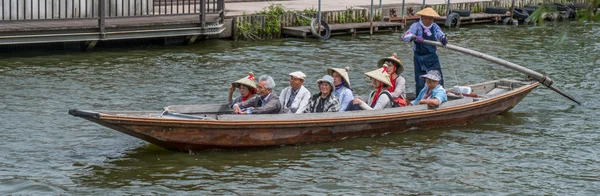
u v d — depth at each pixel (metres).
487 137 19.72
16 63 28.17
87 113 15.72
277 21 37.41
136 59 30.20
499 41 38.91
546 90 26.14
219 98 23.84
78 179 15.73
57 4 31.94
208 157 17.22
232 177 16.06
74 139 18.58
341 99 18.91
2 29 28.25
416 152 18.17
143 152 17.58
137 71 27.75
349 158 17.55
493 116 21.72
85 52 31.16
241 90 18.77
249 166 16.77
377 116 18.70
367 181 16.06
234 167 16.67
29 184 15.31
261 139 17.55
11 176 15.76
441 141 19.16
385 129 19.19
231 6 41.72
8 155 17.12
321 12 39.62
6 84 24.50
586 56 34.41
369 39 38.31
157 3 39.22
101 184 15.47
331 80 18.34
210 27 34.12
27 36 28.91
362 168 16.89
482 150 18.55
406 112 19.17
